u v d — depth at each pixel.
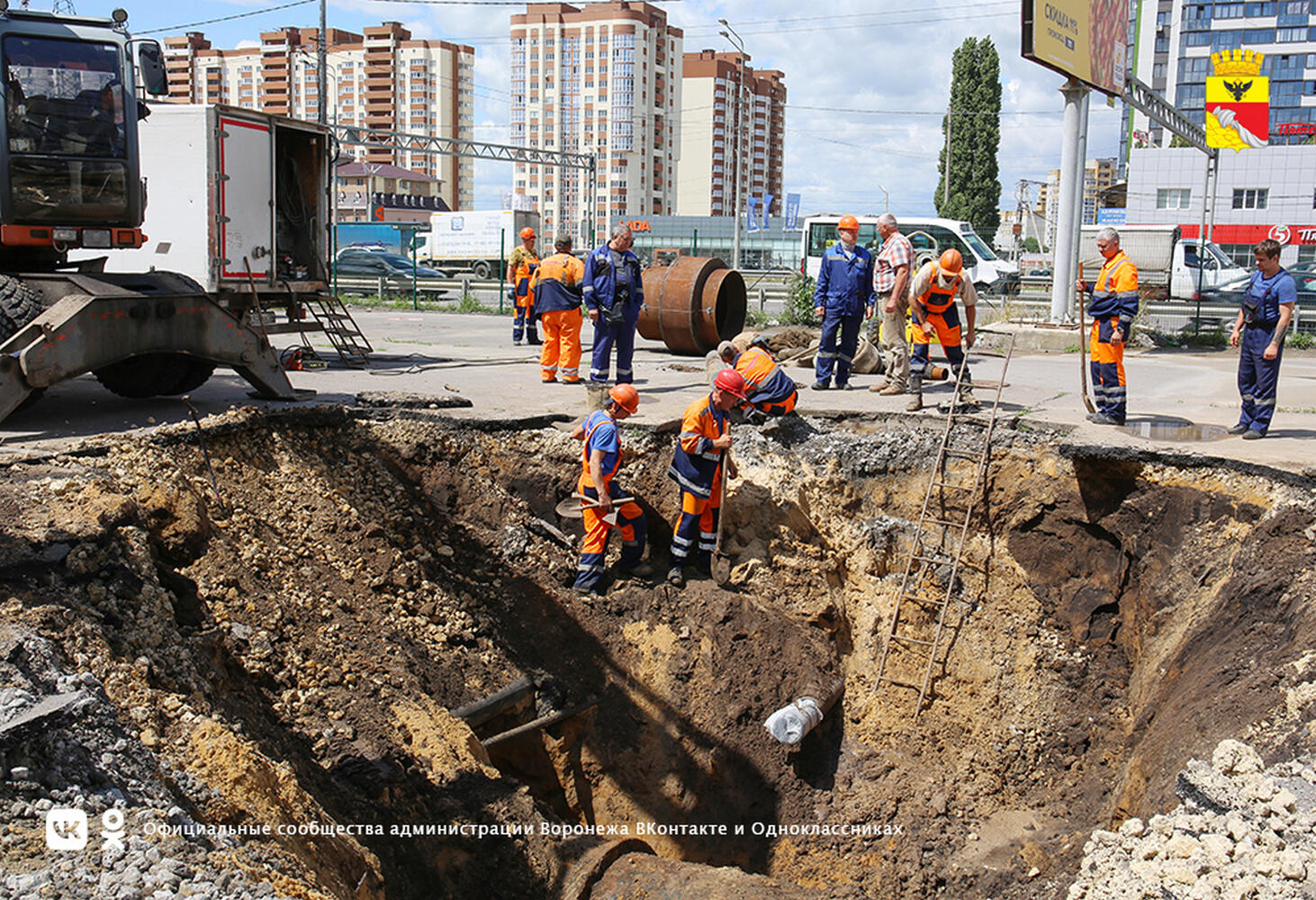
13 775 3.88
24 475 6.58
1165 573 8.08
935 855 7.62
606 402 8.64
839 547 9.18
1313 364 16.66
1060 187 19.50
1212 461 8.02
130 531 6.08
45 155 8.83
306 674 6.40
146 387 9.73
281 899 3.74
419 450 9.09
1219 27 81.31
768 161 108.31
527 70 103.25
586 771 7.84
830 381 11.50
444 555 8.38
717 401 8.26
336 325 14.15
